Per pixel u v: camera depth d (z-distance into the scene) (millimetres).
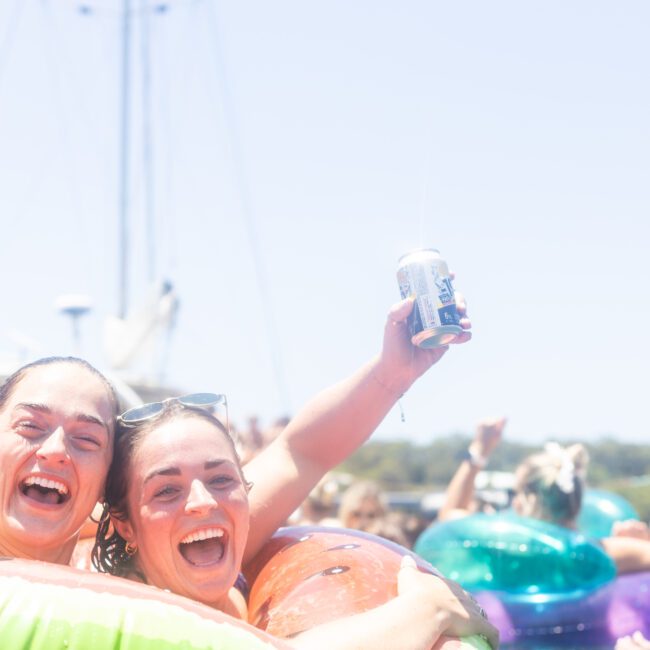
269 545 3791
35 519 2963
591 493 7738
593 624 5359
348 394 3771
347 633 2875
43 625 2520
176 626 2588
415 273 3496
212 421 3230
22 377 3098
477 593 5441
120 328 14242
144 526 3100
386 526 6980
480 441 7414
